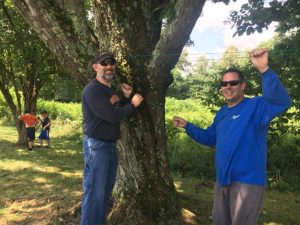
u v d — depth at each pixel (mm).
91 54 4953
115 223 5219
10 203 6754
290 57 7418
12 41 12234
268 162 9797
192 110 25141
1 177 8781
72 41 4871
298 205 7375
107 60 4082
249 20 7090
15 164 10266
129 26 4977
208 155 10125
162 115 5352
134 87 4965
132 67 4949
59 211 6039
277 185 8453
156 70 4945
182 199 6602
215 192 3812
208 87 9250
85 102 4074
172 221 5395
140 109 5109
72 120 23156
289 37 7848
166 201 5445
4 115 23578
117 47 4961
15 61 12766
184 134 12430
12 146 13555
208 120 16641
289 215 6742
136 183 5332
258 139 3520
